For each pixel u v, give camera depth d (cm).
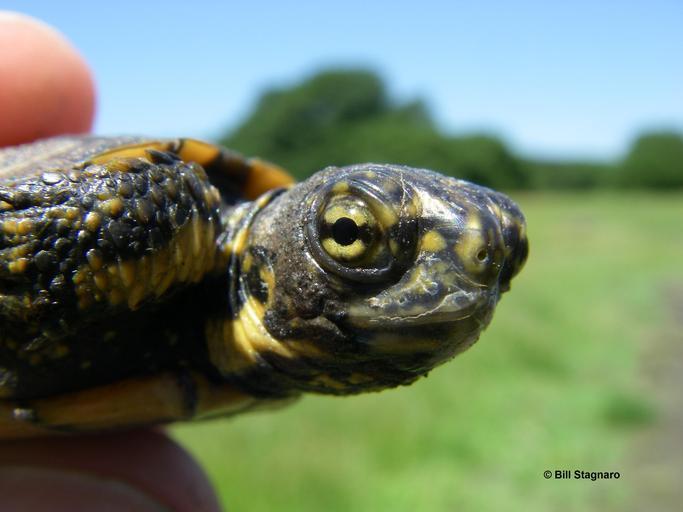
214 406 6
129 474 7
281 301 5
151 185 5
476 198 5
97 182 5
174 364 6
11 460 7
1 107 9
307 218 5
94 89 10
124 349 5
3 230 5
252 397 6
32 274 5
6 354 5
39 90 9
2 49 9
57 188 5
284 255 5
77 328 5
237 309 5
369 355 5
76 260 5
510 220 5
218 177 6
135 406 5
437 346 5
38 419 5
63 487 7
